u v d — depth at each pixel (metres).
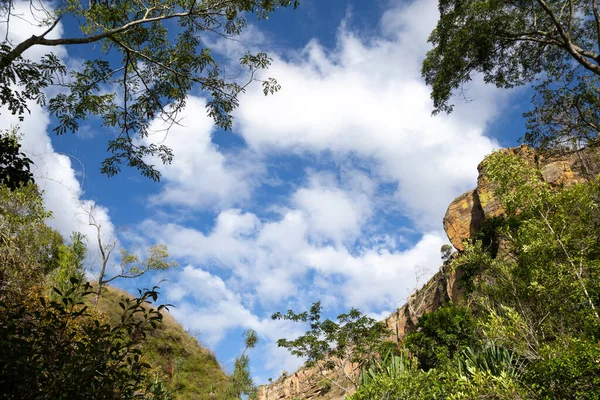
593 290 8.61
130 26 9.82
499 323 8.38
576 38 15.73
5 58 7.08
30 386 3.05
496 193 11.38
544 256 9.57
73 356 3.36
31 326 3.49
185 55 10.65
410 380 9.73
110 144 10.80
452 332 17.58
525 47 15.68
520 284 10.02
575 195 9.69
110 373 3.46
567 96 15.66
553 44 14.84
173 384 30.62
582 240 9.05
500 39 15.08
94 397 3.20
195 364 36.72
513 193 10.98
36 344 3.37
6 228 14.04
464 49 14.88
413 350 18.08
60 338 3.52
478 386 7.20
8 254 13.05
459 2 14.91
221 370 38.53
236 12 10.54
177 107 11.15
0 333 3.19
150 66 10.87
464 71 15.66
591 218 9.57
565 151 17.39
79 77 10.15
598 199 9.76
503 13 14.35
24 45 7.52
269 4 10.35
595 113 15.35
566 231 9.55
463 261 13.06
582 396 6.12
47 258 16.84
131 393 3.57
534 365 6.93
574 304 8.94
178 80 10.86
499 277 11.20
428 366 17.45
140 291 3.85
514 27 14.57
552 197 10.04
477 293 12.17
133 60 10.80
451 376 8.85
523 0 14.70
